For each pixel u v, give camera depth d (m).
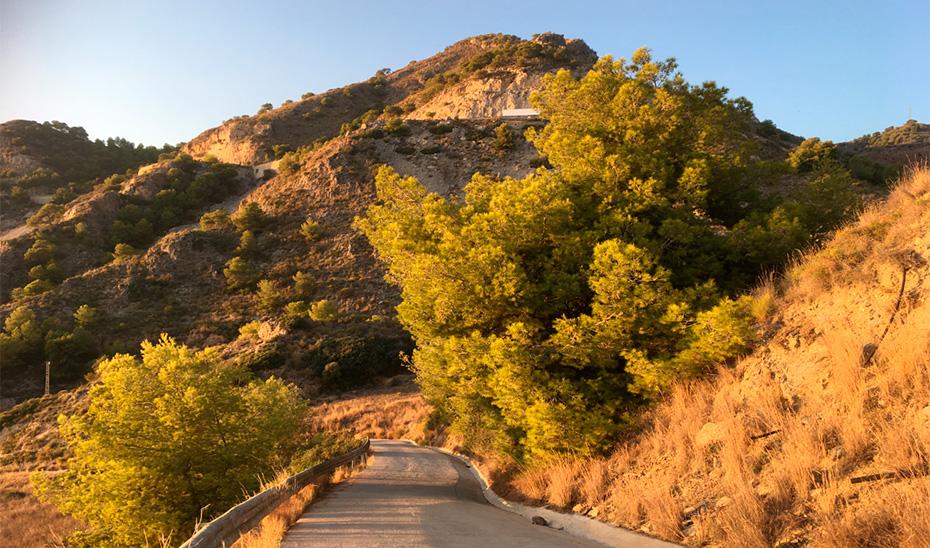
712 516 6.48
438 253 13.98
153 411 18.47
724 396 8.91
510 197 13.58
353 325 69.56
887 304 7.58
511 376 11.77
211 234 90.81
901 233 8.73
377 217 16.53
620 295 11.52
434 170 98.56
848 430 6.07
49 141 155.38
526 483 12.60
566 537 7.73
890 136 118.62
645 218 14.59
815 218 15.59
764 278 12.30
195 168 125.19
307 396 58.31
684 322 11.26
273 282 78.69
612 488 9.23
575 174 15.16
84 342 66.75
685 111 16.94
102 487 17.09
